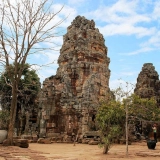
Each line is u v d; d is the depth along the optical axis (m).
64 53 42.75
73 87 39.38
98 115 19.88
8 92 42.12
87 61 40.22
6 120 35.75
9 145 21.70
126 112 18.47
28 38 23.12
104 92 39.72
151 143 24.06
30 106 43.50
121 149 23.77
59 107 38.19
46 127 37.44
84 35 42.34
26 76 41.78
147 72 56.53
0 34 22.72
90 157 16.00
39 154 16.98
